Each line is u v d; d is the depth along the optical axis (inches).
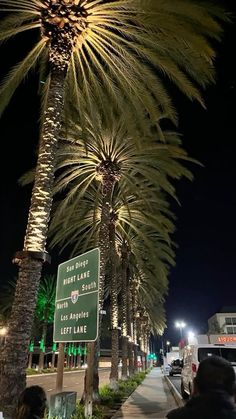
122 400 619.8
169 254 1256.2
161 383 1084.5
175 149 682.2
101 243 653.9
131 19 435.8
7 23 448.8
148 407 527.5
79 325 302.8
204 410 78.2
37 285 318.0
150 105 518.6
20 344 292.8
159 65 474.0
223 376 84.0
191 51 442.9
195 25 428.5
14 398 273.9
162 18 419.2
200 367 87.9
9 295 1811.0
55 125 385.1
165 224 934.4
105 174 700.0
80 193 759.1
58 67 410.0
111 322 868.0
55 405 277.3
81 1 422.0
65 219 832.9
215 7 409.7
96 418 367.6
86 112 571.8
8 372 281.6
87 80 543.2
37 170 365.4
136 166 731.4
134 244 1212.5
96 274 297.9
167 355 2182.6
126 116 544.1
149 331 3767.2
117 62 499.8
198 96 480.4
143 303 2391.7
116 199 893.8
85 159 711.7
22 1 427.5
